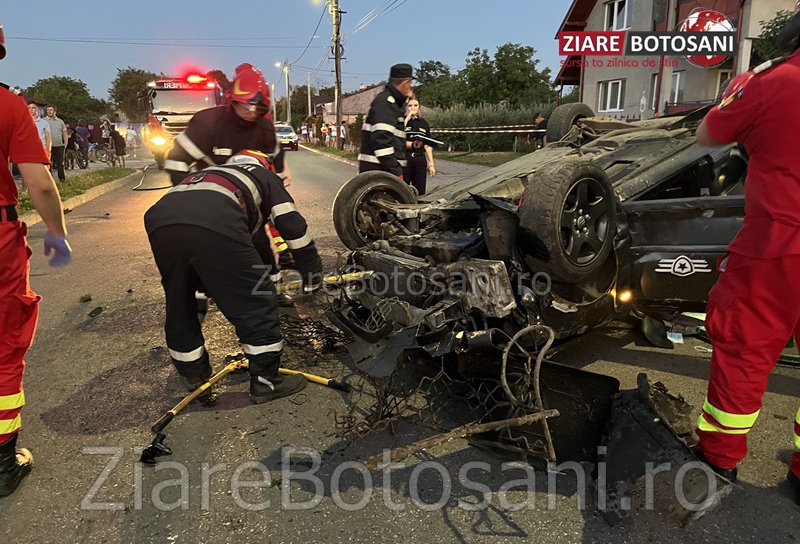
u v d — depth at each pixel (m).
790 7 16.98
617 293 3.49
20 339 2.59
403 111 5.43
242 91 3.50
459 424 3.04
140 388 3.61
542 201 2.97
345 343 3.80
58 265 2.86
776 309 2.19
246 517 2.44
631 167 3.89
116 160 24.61
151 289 5.71
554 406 2.74
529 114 26.78
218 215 2.92
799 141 2.05
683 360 3.78
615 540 2.26
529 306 3.10
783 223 2.11
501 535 2.30
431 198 4.74
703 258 3.23
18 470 2.67
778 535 2.26
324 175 18.27
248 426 3.15
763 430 2.95
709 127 2.31
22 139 2.49
